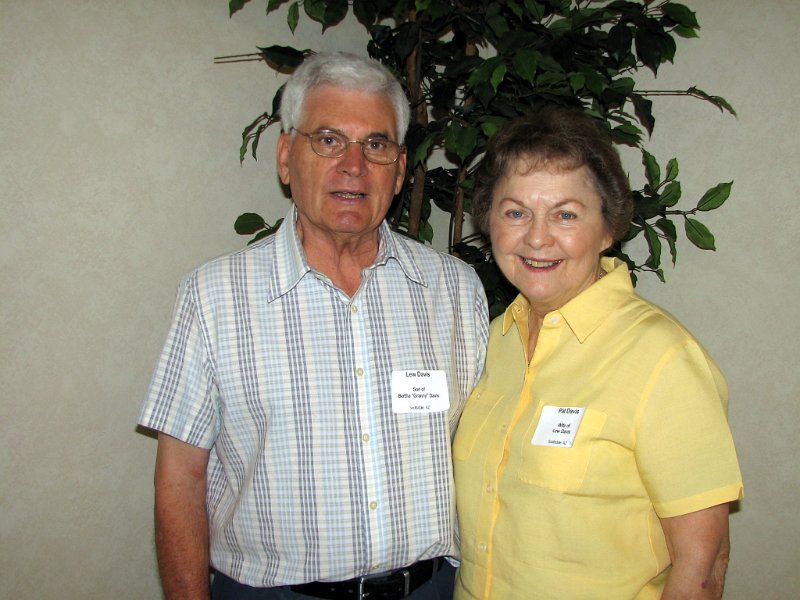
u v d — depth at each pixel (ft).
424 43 6.44
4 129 5.30
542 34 5.93
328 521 4.07
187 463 4.31
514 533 3.91
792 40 6.08
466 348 4.80
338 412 4.16
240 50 6.53
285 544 4.10
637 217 5.98
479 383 4.72
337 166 4.20
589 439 3.70
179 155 6.23
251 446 4.26
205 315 4.22
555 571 3.75
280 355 4.18
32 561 5.82
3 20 5.23
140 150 5.98
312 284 4.33
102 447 6.09
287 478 4.10
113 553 6.27
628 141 6.95
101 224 5.84
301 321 4.26
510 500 3.97
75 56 5.57
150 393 4.16
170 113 6.13
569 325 4.03
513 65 5.36
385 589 4.20
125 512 6.31
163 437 4.33
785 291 6.27
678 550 3.51
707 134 6.56
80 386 5.89
